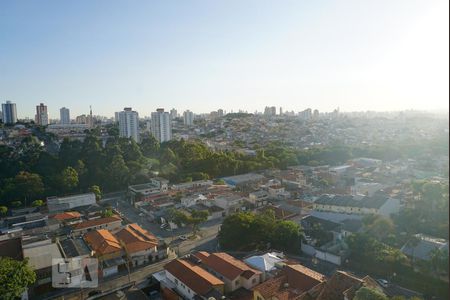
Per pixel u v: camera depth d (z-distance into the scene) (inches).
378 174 4372.5
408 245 2073.1
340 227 2551.7
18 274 1711.4
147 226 3026.6
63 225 2979.8
